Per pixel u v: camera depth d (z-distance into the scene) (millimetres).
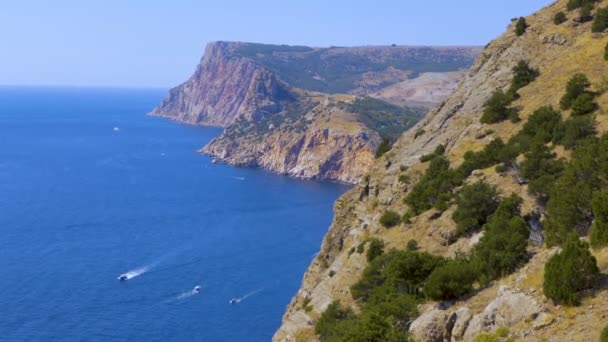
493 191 42531
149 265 124375
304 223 166875
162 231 152625
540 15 70875
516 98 58312
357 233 59969
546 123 48031
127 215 168750
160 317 99312
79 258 127062
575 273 21672
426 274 35469
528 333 21109
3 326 92375
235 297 109062
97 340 89750
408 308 31359
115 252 132500
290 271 123875
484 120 58219
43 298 103938
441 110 72375
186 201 192250
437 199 49562
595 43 57969
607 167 32562
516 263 29578
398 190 58562
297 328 46094
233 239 147375
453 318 25812
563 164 40750
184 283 114812
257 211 181500
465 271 29688
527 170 42406
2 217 161125
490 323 23344
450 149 59500
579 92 49438
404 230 48750
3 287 108000
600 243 25062
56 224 155500
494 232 35875
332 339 35844
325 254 67312
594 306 20844
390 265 38156
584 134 43062
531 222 37281
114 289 110000
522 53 65188
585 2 64562
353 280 47719
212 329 96062
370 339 27766
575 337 19688
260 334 95250
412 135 72812
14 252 129625
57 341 88562
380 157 74500
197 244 141500
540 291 23125
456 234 42344
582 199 30547
